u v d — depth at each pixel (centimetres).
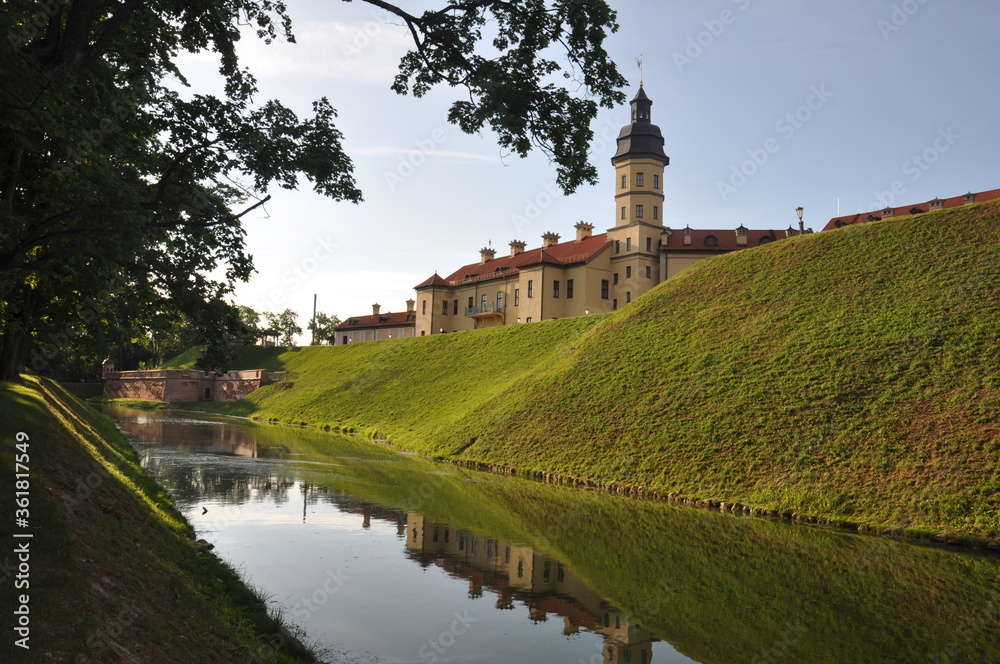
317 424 5731
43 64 962
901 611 1186
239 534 1681
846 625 1115
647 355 3678
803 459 2309
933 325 2806
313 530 1758
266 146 1214
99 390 10388
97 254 1045
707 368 3238
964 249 3334
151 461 3045
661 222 6694
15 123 945
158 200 1212
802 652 1003
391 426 4856
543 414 3506
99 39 1064
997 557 1594
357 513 2005
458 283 8194
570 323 5478
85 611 654
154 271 1216
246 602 1079
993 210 3559
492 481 2781
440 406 4866
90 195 992
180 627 773
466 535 1755
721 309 3847
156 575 938
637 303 4594
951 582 1371
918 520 1845
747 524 1962
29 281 1827
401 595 1238
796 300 3556
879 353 2777
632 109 6769
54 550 767
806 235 4353
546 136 1123
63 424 2075
